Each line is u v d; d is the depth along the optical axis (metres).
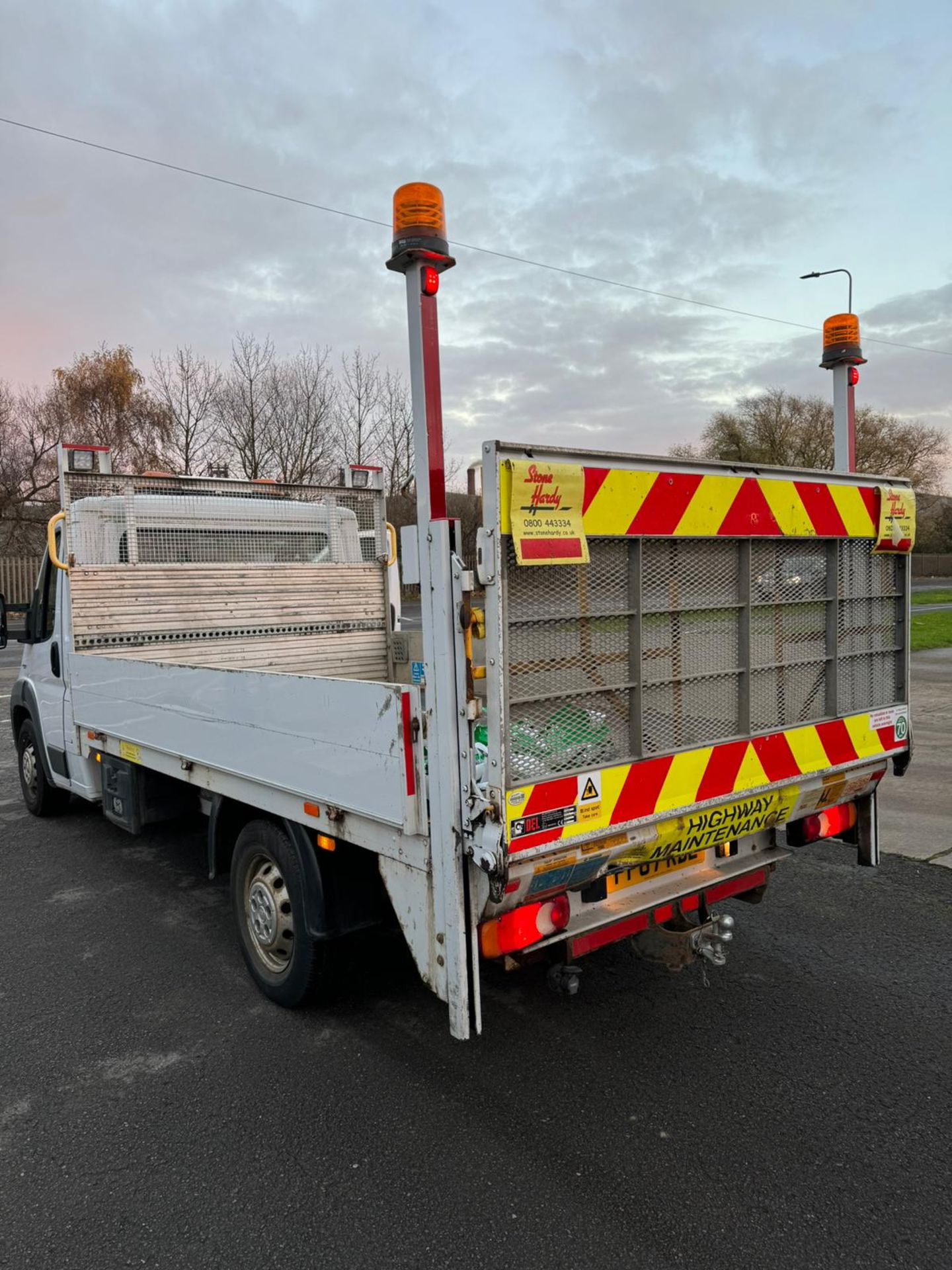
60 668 5.95
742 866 3.54
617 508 2.75
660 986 3.98
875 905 4.85
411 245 2.68
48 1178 2.69
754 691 3.29
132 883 5.47
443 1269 2.30
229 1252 2.38
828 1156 2.74
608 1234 2.41
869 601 3.75
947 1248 2.35
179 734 4.33
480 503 2.69
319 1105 3.06
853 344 4.21
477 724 2.61
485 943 2.77
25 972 4.19
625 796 2.85
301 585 6.35
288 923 3.76
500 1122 2.96
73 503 5.55
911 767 7.84
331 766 3.20
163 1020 3.71
